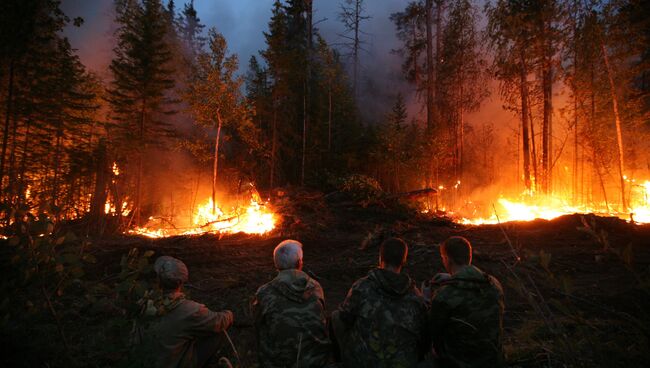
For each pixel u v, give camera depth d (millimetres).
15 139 14703
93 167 14898
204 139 20344
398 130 22594
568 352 2684
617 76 16438
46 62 14766
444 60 22688
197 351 3416
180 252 9727
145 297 3092
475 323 2828
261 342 3146
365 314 2885
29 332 3697
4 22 12977
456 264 3129
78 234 12141
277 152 23688
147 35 17766
